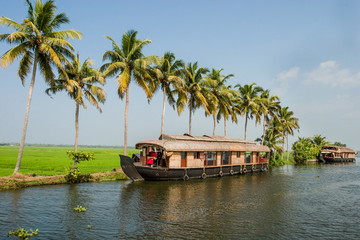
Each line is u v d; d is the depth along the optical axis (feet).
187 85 108.68
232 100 134.51
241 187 74.90
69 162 116.47
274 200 58.65
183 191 64.44
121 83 77.20
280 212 48.29
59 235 33.14
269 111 158.40
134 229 36.27
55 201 49.08
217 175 97.60
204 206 50.47
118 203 49.98
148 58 81.05
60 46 64.85
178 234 34.96
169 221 40.34
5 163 101.40
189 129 113.39
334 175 117.39
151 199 54.29
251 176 104.73
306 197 63.57
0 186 56.03
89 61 91.97
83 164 112.16
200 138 97.25
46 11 61.21
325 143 253.24
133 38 82.99
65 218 39.78
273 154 176.55
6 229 34.50
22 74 62.49
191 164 84.74
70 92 91.86
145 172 76.23
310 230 38.68
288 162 193.47
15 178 59.67
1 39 58.90
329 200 60.59
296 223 41.91
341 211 50.29
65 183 67.26
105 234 34.04
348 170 146.82
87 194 56.29
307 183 88.58
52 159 131.13
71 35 63.31
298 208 51.98
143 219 40.83
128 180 77.51
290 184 84.94
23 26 59.88
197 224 39.45
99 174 77.10
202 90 110.63
